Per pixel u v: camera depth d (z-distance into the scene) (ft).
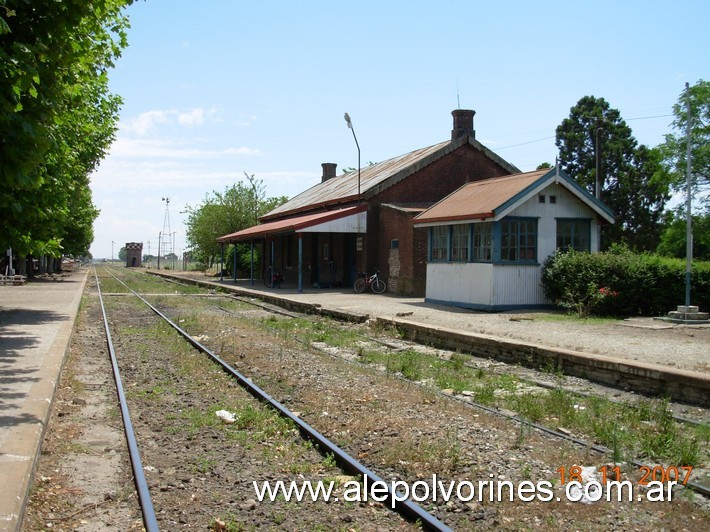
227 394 29.91
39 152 23.77
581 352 35.68
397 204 97.40
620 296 59.06
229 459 20.66
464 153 100.27
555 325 52.11
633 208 147.23
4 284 115.75
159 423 24.81
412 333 49.65
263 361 37.93
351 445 22.02
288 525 15.88
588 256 61.36
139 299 90.58
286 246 133.90
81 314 67.82
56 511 16.31
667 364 34.24
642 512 16.79
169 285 133.28
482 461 20.20
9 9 22.86
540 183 62.69
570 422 24.80
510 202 61.52
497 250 62.69
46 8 23.50
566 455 21.01
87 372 35.53
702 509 17.03
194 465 20.03
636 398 29.78
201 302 86.84
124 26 41.09
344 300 80.53
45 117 24.39
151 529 14.87
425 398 28.45
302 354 41.29
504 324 52.80
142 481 17.71
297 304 74.69
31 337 41.19
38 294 87.61
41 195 42.06
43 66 24.17
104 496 17.43
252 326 57.16
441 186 99.40
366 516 16.48
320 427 24.16
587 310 58.90
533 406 26.35
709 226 140.15
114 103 76.18
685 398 29.04
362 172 127.03
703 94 136.67
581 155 154.40
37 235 46.60
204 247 188.03
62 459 20.29
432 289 73.92
